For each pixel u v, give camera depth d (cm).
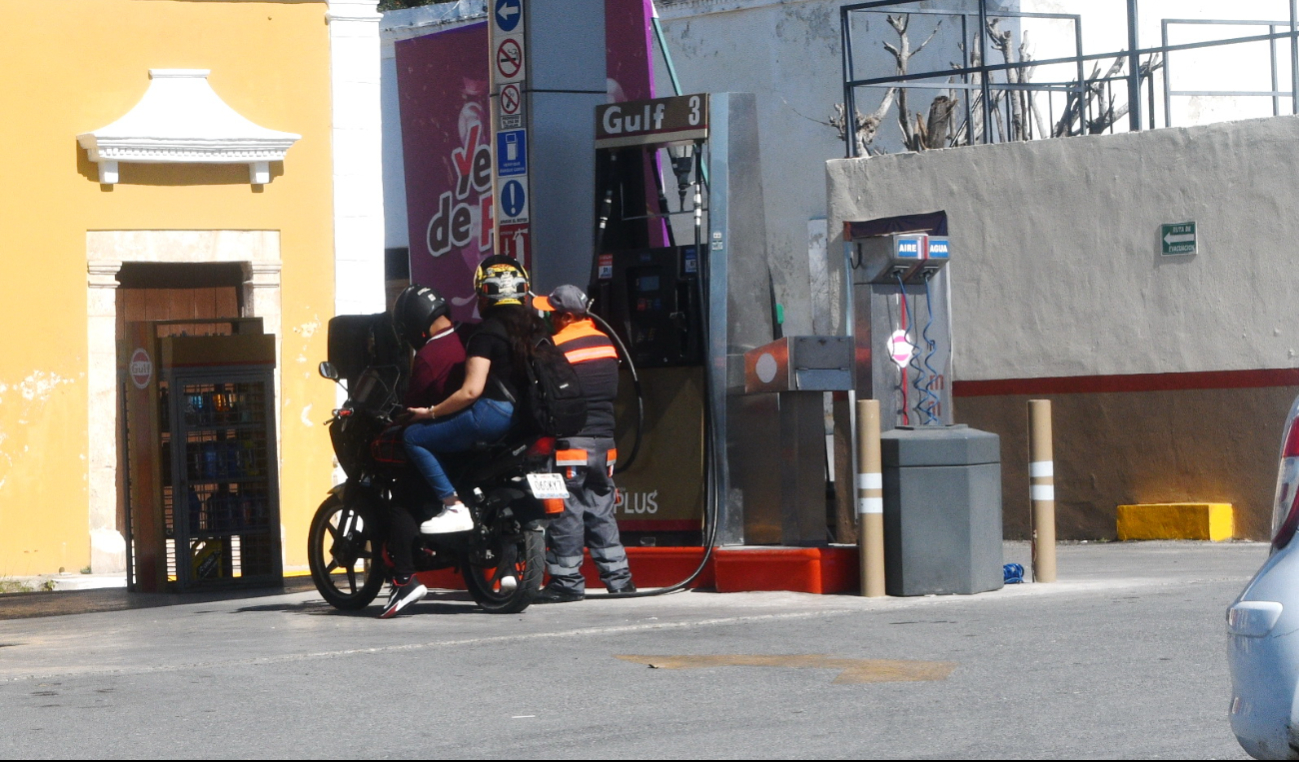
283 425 3028
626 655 1486
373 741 1128
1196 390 2734
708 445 2009
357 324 1917
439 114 3797
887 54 4522
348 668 1444
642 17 2358
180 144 2928
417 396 1808
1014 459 2945
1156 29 4519
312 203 3067
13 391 2867
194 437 2417
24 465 2872
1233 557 2361
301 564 3005
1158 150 2777
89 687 1374
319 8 3080
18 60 2886
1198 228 2731
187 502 2391
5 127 2873
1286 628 838
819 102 4600
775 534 1998
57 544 2892
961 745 1061
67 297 2911
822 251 4591
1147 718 1127
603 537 1956
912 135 4269
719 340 2014
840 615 1725
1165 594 1811
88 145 2903
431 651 1536
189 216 2984
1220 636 1470
